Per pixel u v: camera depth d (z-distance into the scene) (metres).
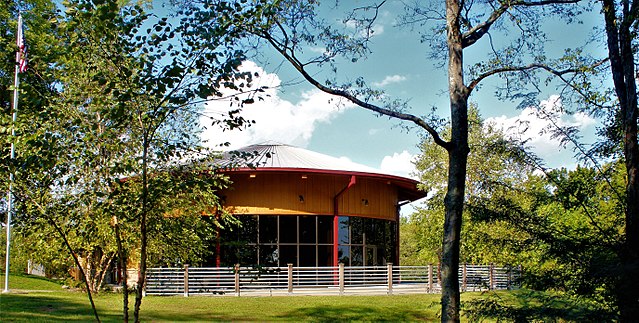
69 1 5.35
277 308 15.00
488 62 8.79
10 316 11.23
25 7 18.80
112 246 13.48
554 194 6.76
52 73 5.90
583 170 6.71
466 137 7.98
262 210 20.19
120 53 5.32
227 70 5.34
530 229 6.54
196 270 18.78
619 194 6.42
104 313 12.77
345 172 20.23
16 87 5.75
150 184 5.69
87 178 6.12
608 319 5.42
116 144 5.83
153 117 5.45
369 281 21.83
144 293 17.56
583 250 5.92
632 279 5.20
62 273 15.81
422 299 17.17
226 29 5.69
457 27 8.27
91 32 5.34
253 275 7.56
